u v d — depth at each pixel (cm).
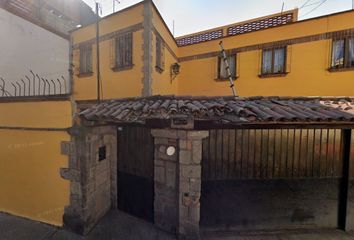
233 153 389
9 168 478
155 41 715
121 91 712
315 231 393
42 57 938
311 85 759
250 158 391
